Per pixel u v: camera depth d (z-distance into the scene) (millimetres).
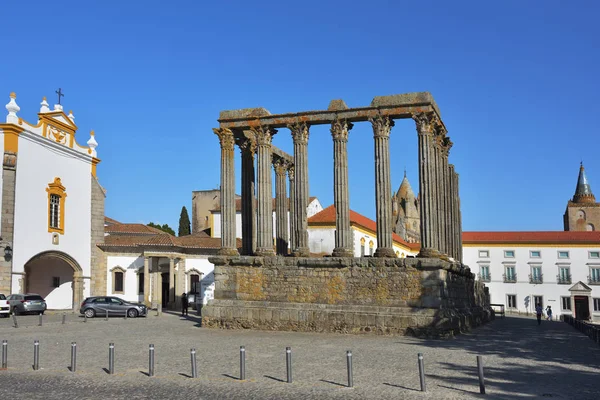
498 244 86250
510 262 85500
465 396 14953
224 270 35188
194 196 83625
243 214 39156
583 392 15438
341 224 33531
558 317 82750
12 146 47781
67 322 40250
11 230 47344
